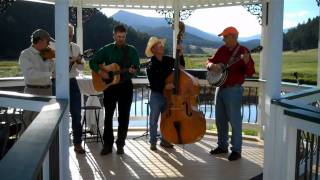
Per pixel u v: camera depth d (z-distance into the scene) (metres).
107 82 4.69
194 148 5.29
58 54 3.26
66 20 3.23
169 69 4.89
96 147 5.30
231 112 4.62
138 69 4.86
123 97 4.82
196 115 4.38
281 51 3.22
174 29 6.88
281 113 3.07
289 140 2.93
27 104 3.35
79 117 4.90
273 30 3.21
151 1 6.90
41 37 4.16
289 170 2.96
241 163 4.57
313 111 2.67
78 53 4.82
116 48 4.74
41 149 1.65
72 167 4.35
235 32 4.48
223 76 4.49
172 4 6.88
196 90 4.46
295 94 3.43
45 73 4.17
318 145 3.02
